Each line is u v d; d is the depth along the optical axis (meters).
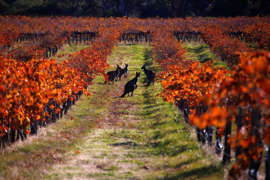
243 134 14.63
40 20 133.62
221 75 23.95
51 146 27.98
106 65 62.28
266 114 14.09
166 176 20.58
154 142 30.66
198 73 27.23
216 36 87.94
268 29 94.12
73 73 41.66
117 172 22.27
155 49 83.38
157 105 46.75
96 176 21.14
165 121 37.38
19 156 23.80
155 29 110.69
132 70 74.69
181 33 112.19
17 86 27.30
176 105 40.22
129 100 51.00
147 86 60.19
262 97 11.98
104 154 26.98
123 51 98.56
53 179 19.91
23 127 27.31
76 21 128.00
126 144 30.55
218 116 11.23
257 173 17.25
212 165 20.89
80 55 56.06
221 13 186.88
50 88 32.62
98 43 83.12
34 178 19.92
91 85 59.62
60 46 101.75
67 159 25.00
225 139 21.52
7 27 110.31
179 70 38.53
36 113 28.95
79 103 48.50
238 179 17.72
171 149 27.27
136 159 25.67
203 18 139.88
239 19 125.31
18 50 72.44
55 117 37.22
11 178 19.25
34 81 29.02
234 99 18.14
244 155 15.08
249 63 13.22
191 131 31.14
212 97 13.39
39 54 73.81
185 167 21.77
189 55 89.62
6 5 193.75
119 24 122.31
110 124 39.12
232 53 63.88
